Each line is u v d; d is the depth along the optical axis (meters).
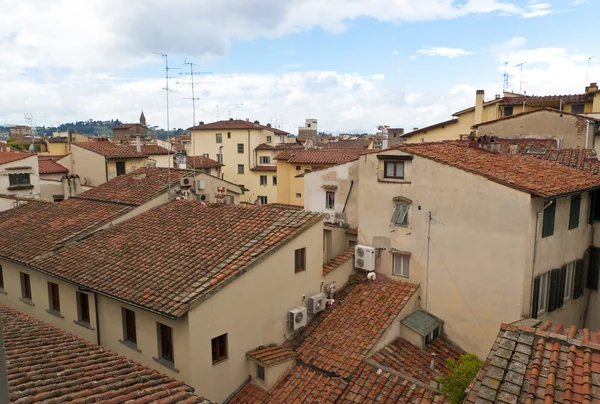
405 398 13.35
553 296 16.72
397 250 18.42
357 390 13.95
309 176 25.05
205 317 13.48
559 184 15.84
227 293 14.08
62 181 35.91
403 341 16.70
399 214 18.30
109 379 9.11
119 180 26.42
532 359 7.99
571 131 28.39
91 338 16.73
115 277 15.48
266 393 14.49
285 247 15.95
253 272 14.83
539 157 22.53
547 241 16.11
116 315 15.65
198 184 25.20
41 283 18.81
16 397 7.78
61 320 18.00
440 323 17.20
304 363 15.34
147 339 14.66
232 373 14.47
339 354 15.41
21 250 19.45
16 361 9.52
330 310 17.62
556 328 9.16
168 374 13.97
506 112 44.41
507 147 25.58
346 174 23.56
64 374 9.12
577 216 17.98
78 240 19.34
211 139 71.31
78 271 16.50
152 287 14.30
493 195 15.54
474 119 44.00
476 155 18.75
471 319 16.44
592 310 19.23
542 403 7.01
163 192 22.86
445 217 16.91
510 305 15.38
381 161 18.72
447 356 16.38
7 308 14.60
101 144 49.59
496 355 8.17
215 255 15.45
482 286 16.05
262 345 15.46
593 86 41.47
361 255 19.11
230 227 17.42
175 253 16.17
